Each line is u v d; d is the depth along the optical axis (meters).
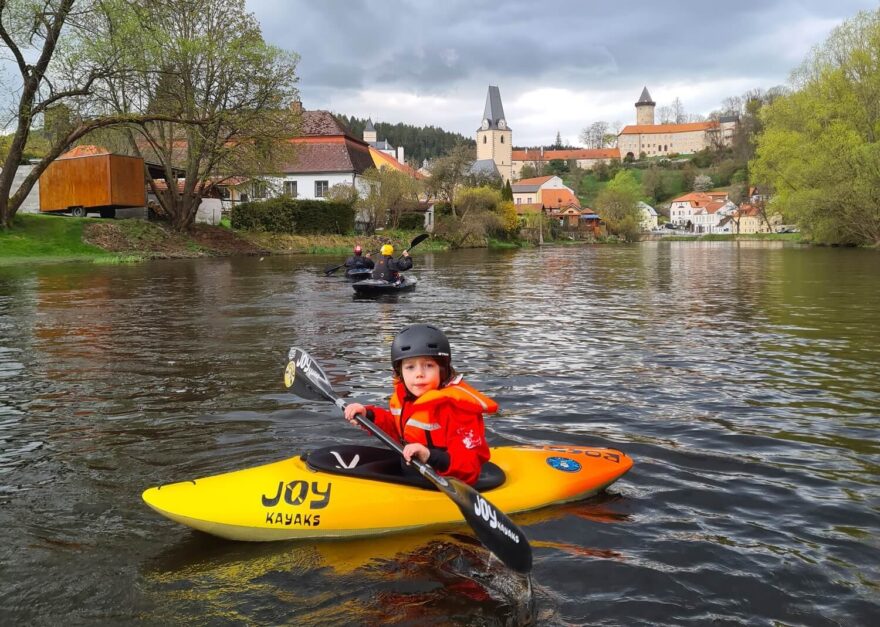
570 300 15.42
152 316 12.12
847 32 48.28
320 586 3.12
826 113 45.91
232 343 9.41
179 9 33.03
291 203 42.69
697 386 7.04
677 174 177.62
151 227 34.53
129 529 3.70
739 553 3.45
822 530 3.73
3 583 3.14
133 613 2.91
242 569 3.27
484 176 76.56
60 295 15.57
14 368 7.78
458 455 3.70
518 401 6.43
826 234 48.78
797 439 5.31
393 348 3.87
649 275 24.22
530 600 3.01
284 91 34.16
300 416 5.79
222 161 35.72
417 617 2.88
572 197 132.75
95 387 6.87
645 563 3.34
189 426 5.52
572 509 3.96
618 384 7.12
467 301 15.12
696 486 4.34
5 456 4.85
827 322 11.65
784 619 2.88
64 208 35.50
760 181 55.59
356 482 3.68
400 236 51.84
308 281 19.58
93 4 27.58
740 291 17.42
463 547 3.47
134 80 29.61
